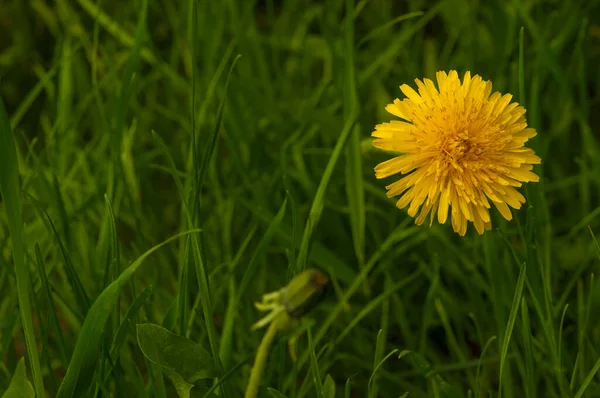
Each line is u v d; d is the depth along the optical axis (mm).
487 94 380
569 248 462
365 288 452
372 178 498
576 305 453
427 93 381
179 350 368
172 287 466
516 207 376
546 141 509
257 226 474
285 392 414
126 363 396
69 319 415
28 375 423
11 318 414
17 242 350
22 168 486
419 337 451
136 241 488
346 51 451
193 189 394
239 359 425
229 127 494
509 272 434
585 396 407
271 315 344
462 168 374
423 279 470
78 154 499
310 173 502
